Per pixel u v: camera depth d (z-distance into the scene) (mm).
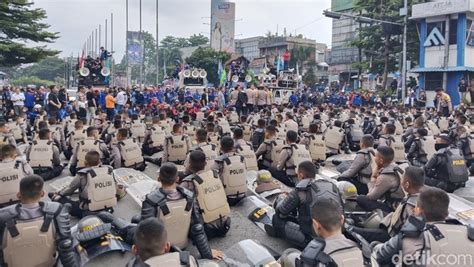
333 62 82062
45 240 4332
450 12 33812
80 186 6617
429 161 8711
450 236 3756
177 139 10727
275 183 8391
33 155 9750
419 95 32844
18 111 22984
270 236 6738
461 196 8430
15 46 34156
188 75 37844
